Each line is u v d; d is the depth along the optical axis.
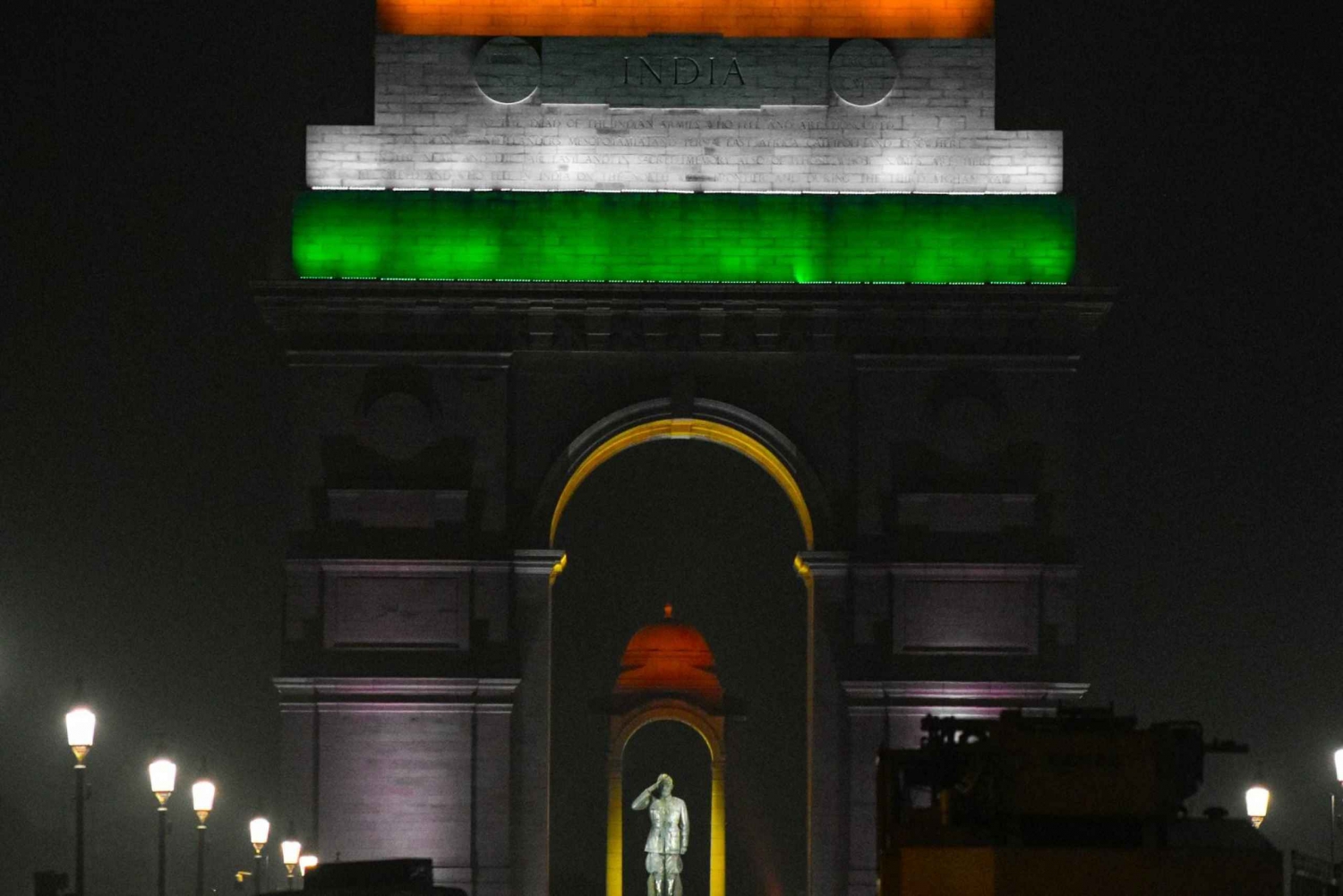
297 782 177.12
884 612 179.38
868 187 181.75
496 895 176.12
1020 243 180.50
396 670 177.88
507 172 181.75
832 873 177.38
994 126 182.38
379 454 180.38
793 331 181.00
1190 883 91.25
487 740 177.75
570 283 178.75
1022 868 91.50
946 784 108.75
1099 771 94.50
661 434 187.00
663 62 182.25
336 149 182.00
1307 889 130.62
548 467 180.62
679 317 180.62
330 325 180.88
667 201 180.75
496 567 179.12
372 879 125.44
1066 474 180.38
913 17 184.00
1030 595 179.38
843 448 181.00
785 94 182.00
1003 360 181.00
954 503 180.00
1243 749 98.88
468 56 182.25
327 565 178.88
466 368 180.88
